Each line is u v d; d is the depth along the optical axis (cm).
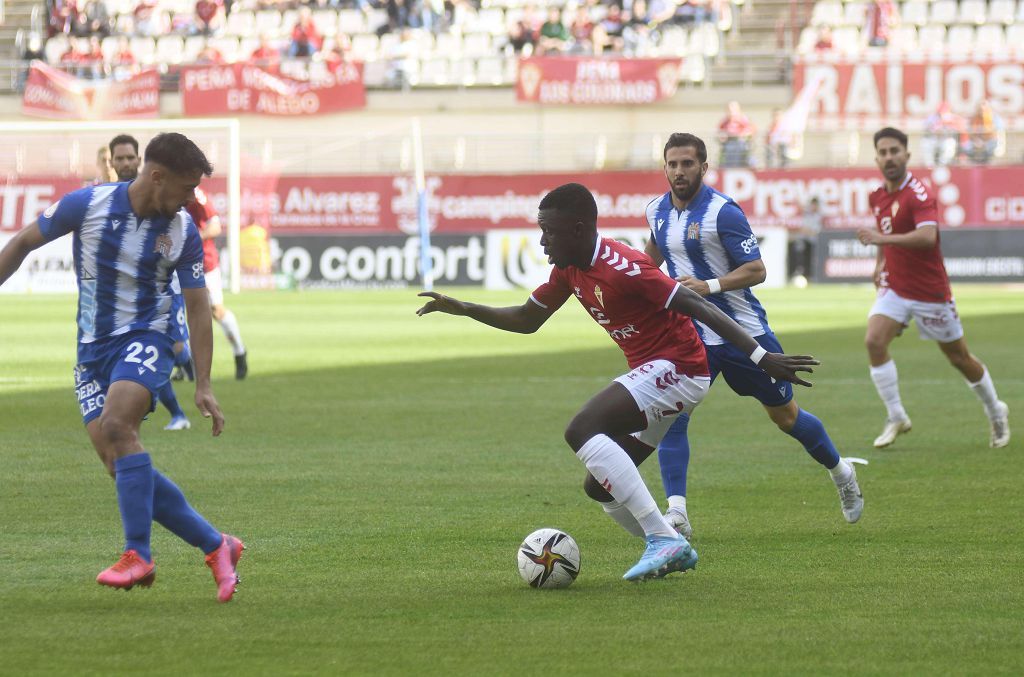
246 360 4925
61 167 11006
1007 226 9975
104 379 1722
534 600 1697
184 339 2939
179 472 2756
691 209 2402
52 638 1505
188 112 11550
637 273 1777
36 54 12144
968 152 10638
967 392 4259
